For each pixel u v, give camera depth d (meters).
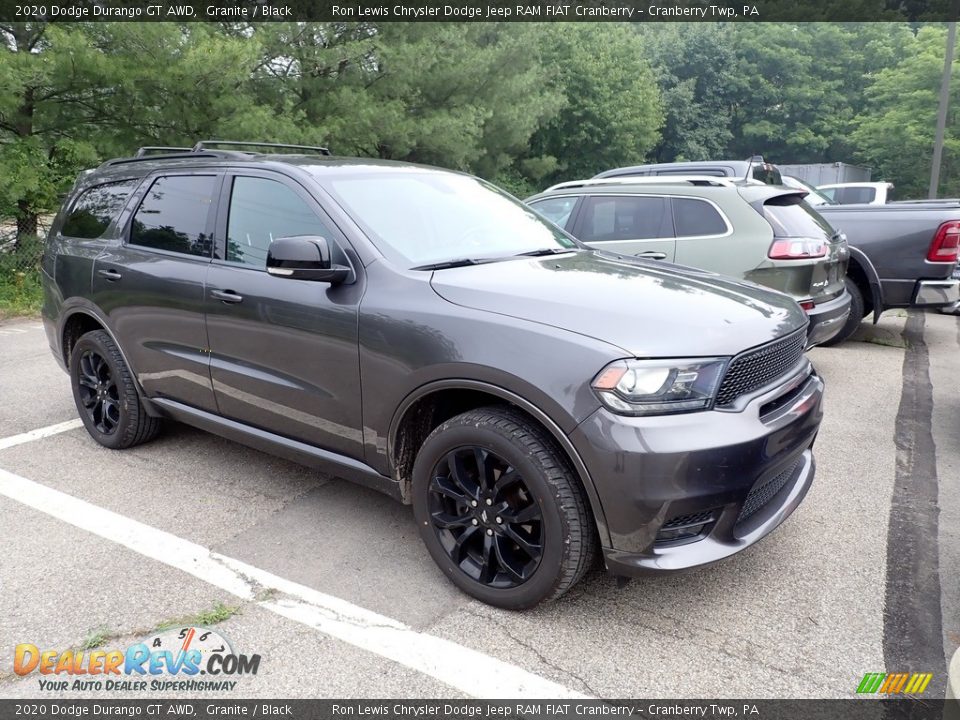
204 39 10.65
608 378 2.52
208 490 4.05
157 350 4.07
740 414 2.65
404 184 3.82
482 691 2.46
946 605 2.97
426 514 3.03
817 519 3.73
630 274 3.33
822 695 2.45
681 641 2.73
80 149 10.51
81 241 4.62
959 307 7.27
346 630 2.78
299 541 3.47
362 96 14.38
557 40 29.70
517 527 2.83
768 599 3.01
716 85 42.69
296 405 3.43
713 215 6.09
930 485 4.17
